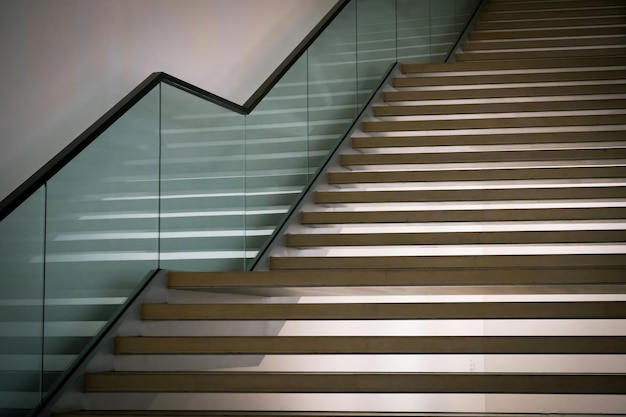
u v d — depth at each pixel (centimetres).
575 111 669
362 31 697
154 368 416
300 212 570
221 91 642
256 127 546
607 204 565
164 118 462
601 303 399
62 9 504
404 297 645
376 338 393
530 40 820
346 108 661
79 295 395
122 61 547
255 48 681
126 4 551
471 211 529
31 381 361
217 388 378
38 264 366
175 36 594
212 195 504
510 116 683
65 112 505
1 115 464
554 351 381
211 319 429
